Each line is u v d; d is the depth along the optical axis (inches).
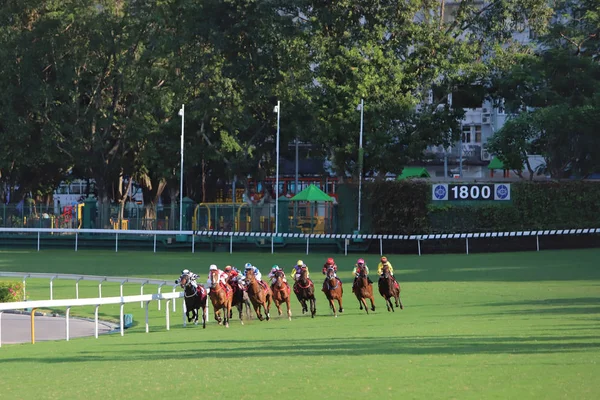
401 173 2596.0
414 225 2265.0
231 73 2635.3
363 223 2329.0
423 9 2691.9
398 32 2618.1
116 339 888.9
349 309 1192.2
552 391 431.2
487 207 2245.3
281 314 1155.3
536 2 2556.6
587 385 446.6
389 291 1101.7
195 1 2591.0
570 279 1518.2
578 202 2258.9
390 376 497.7
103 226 2642.7
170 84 2699.3
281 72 2600.9
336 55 2566.4
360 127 2470.5
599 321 807.1
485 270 1729.8
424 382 472.4
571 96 2571.4
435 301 1226.0
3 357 724.0
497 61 2573.8
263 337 802.2
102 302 948.0
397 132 2513.5
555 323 796.6
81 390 497.4
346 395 442.0
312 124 2561.5
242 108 2615.7
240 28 2583.7
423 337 712.4
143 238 2564.0
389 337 728.3
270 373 530.6
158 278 1724.9
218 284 1025.5
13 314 1332.4
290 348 677.3
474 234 2178.9
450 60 2576.3
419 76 2613.2
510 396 421.4
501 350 597.6
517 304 1093.1
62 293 1513.3
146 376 543.2
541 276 1587.1
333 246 2342.5
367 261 2036.2
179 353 679.7
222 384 495.2
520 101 2605.8
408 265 1898.4
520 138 2501.2
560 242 2250.2
